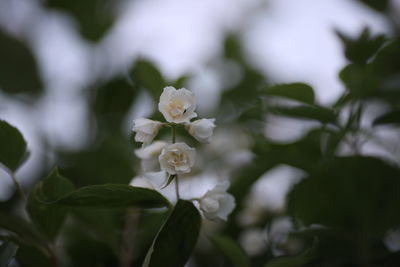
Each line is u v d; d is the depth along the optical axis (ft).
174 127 2.92
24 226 3.12
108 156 3.82
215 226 3.67
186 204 2.81
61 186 2.93
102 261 3.45
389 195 3.37
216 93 4.18
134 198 2.89
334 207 3.39
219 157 3.94
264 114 3.57
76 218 3.41
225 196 2.98
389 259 3.27
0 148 3.07
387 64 3.53
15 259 3.15
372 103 3.72
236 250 3.15
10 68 4.49
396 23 4.12
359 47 3.36
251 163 3.65
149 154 3.01
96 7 4.83
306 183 3.41
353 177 3.39
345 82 3.38
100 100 4.18
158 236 2.82
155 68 3.62
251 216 3.72
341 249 3.36
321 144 3.54
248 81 4.40
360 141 3.46
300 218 3.41
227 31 4.88
